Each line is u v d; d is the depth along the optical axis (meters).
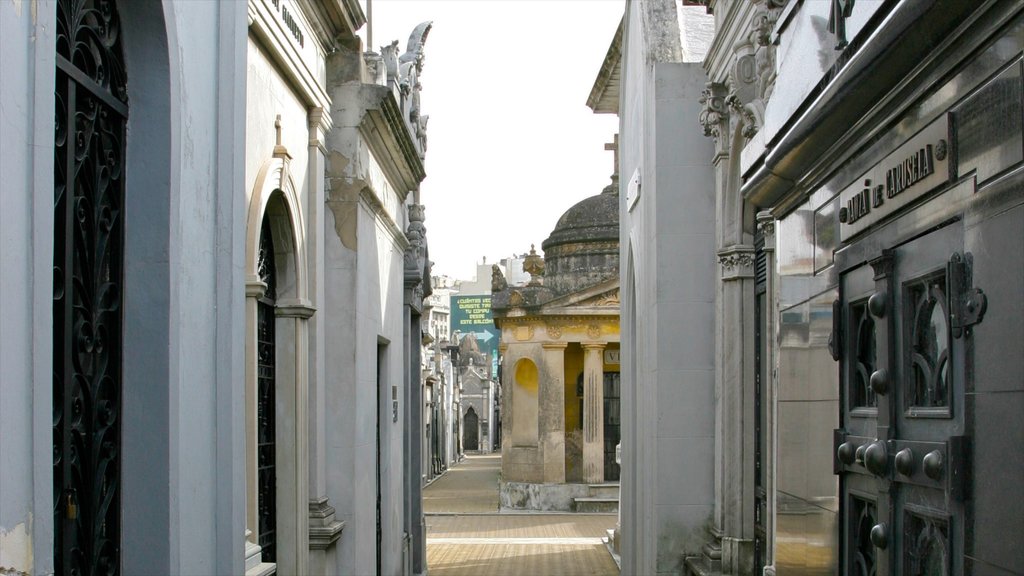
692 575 9.08
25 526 2.71
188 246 4.35
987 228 1.93
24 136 2.72
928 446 2.20
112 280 4.07
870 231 2.58
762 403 8.76
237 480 5.03
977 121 1.97
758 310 8.94
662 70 9.61
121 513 4.05
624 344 14.01
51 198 2.89
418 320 16.30
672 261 9.49
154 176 4.10
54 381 3.49
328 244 8.77
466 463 60.19
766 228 8.15
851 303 2.74
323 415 8.52
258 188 6.47
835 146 2.81
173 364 4.11
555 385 29.58
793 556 3.29
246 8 5.26
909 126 2.32
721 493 9.09
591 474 29.34
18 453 2.68
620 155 14.77
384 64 9.99
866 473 2.59
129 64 4.09
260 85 6.61
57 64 3.42
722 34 8.47
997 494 1.89
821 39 2.77
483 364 79.06
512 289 30.45
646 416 10.50
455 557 19.44
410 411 14.98
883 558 2.44
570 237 32.06
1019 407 1.81
